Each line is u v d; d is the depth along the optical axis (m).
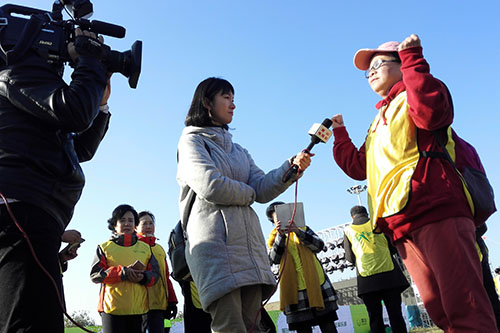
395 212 2.08
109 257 4.49
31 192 1.58
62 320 1.57
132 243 4.67
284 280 4.70
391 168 2.15
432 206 1.97
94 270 4.36
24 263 1.52
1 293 1.49
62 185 1.70
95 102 1.76
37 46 1.78
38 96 1.67
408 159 2.12
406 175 2.08
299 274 4.71
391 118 2.24
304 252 4.76
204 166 2.29
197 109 2.60
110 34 2.03
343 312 10.00
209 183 2.24
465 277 1.85
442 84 2.11
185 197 2.46
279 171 2.50
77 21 1.94
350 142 2.79
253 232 2.34
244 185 2.36
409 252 2.15
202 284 2.20
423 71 2.08
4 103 1.69
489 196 2.10
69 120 1.67
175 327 7.55
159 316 4.64
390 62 2.45
